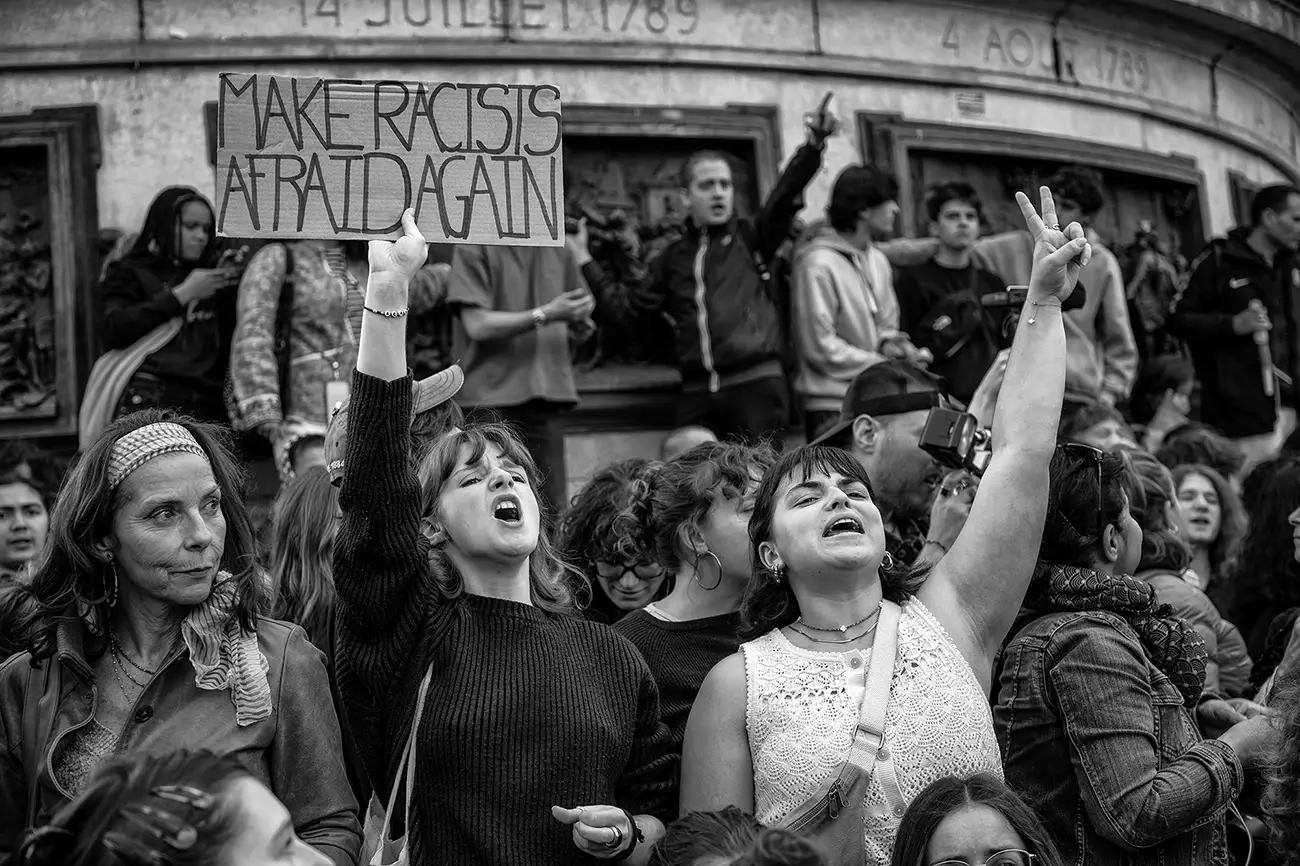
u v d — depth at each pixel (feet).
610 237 32.81
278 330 27.89
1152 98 40.34
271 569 17.43
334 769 13.85
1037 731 15.16
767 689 14.08
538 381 28.68
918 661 14.07
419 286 29.76
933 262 33.12
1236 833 18.44
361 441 13.41
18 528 23.89
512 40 33.42
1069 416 30.45
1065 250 15.47
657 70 34.24
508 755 13.41
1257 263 37.91
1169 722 15.20
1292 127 46.52
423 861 13.35
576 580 18.95
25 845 9.31
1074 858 14.85
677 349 30.25
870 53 36.17
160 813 9.14
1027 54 38.17
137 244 30.55
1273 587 22.24
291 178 15.49
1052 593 15.87
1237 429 37.45
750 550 16.44
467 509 14.32
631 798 14.38
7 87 32.12
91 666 13.84
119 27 32.35
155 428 14.06
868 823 13.56
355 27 32.83
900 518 20.66
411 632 13.69
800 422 30.89
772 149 34.65
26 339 31.55
